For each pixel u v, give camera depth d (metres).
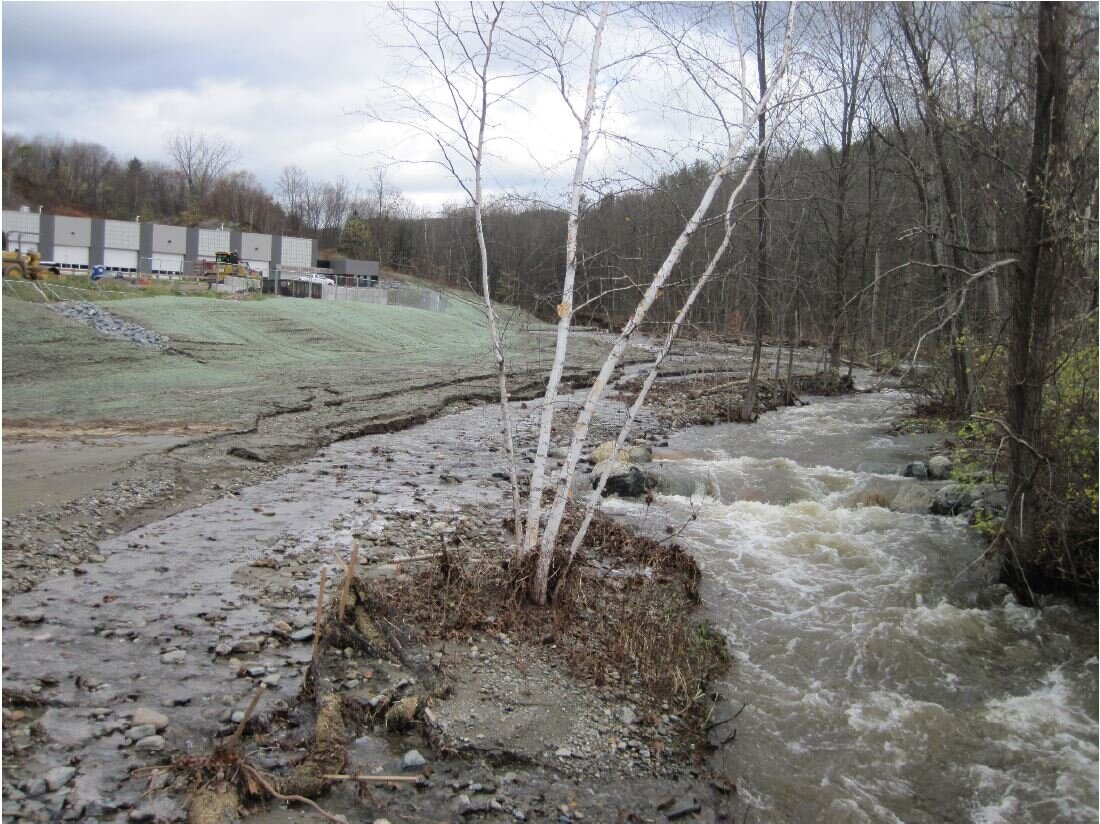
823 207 25.31
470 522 11.20
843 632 8.50
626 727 6.27
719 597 9.34
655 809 5.38
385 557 9.43
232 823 4.66
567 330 8.05
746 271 13.68
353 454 15.73
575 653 7.23
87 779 4.90
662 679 7.03
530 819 5.10
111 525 10.06
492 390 24.81
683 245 7.77
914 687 7.52
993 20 10.19
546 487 13.72
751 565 10.45
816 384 29.06
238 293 43.25
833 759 6.29
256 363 27.27
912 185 26.02
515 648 7.20
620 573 9.52
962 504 12.62
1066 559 9.36
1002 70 10.37
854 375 32.88
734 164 8.74
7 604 7.37
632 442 18.86
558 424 20.75
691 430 21.28
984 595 9.60
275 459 14.58
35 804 4.61
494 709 6.22
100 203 81.62
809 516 12.70
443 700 6.24
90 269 52.31
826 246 27.20
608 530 10.74
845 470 16.28
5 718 5.46
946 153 18.98
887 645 8.16
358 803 5.05
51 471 12.30
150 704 5.82
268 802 4.95
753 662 7.83
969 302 12.02
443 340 37.72
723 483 14.88
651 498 13.45
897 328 11.25
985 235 16.22
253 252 64.56
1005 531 9.55
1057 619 8.93
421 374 26.83
